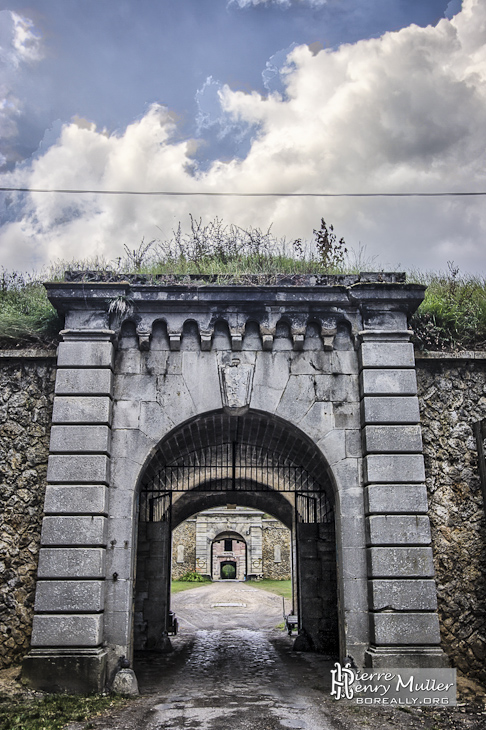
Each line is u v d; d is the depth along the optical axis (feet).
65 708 23.91
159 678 33.40
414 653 26.84
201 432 36.27
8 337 33.50
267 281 33.14
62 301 31.35
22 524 30.32
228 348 31.89
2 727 21.38
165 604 45.06
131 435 30.45
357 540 29.19
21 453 31.35
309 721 23.43
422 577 27.99
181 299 31.45
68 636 26.71
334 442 30.66
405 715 24.22
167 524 45.83
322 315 31.91
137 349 31.65
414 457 29.55
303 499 48.83
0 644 28.63
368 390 30.48
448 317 34.94
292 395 31.24
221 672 35.42
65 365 30.45
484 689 27.53
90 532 28.14
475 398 32.83
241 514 147.95
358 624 28.09
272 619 69.41
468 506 31.09
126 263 39.91
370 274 32.76
